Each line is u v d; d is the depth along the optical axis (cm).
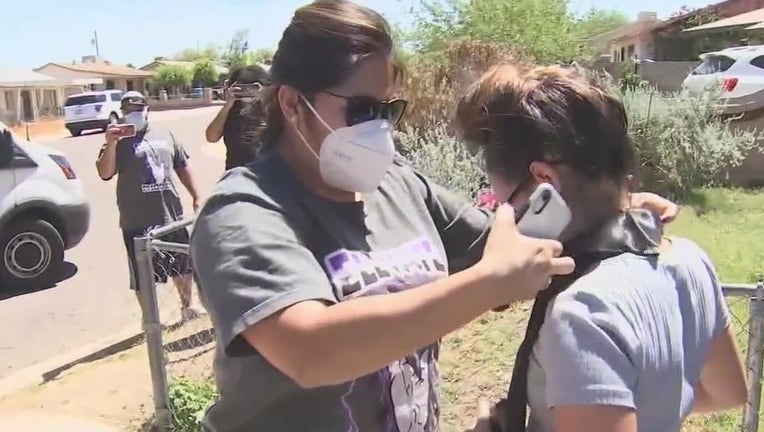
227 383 162
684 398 144
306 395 157
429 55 979
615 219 146
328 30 160
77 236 816
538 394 144
